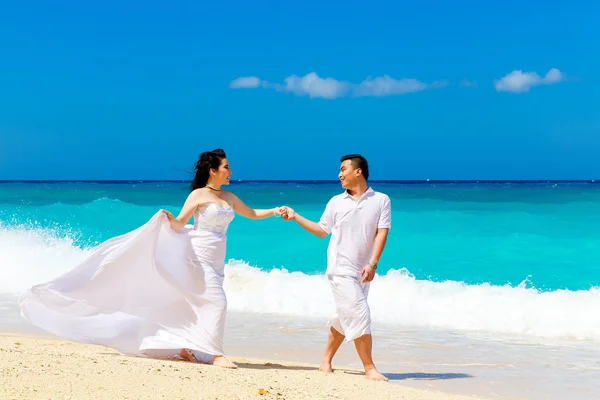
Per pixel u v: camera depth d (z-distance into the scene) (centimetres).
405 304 973
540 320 867
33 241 1450
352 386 521
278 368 607
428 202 2623
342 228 590
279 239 1705
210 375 512
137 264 616
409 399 489
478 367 661
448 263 1466
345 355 702
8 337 708
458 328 875
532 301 956
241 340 773
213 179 622
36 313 595
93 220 2059
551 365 671
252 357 682
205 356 611
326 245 1633
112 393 427
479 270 1392
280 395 461
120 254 610
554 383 600
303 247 1611
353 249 586
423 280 1187
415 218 2064
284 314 955
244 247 1617
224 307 602
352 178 593
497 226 1897
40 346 628
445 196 3175
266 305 987
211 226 614
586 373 639
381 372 630
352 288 579
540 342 791
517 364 676
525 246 1625
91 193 3816
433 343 778
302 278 1127
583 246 1606
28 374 461
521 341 796
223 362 587
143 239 608
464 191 4034
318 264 1435
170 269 611
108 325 610
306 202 3120
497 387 583
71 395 414
